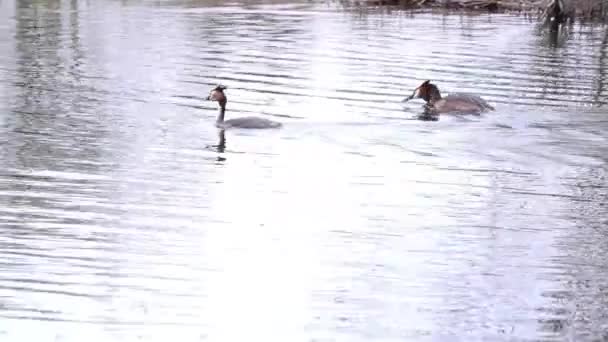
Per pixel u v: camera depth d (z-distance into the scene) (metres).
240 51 80.06
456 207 40.47
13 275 31.80
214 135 51.47
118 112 56.41
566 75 71.44
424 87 58.31
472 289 31.64
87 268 32.66
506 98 62.03
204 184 42.91
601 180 44.50
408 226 38.06
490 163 46.88
